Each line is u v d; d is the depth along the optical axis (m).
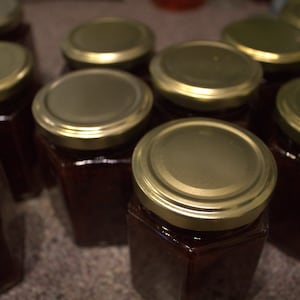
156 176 0.19
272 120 0.25
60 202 0.26
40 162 0.26
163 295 0.23
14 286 0.24
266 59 0.26
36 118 0.22
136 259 0.23
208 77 0.23
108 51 0.27
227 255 0.20
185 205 0.18
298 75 0.27
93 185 0.23
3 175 0.25
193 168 0.19
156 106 0.25
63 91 0.24
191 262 0.19
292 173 0.22
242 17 0.42
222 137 0.21
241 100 0.23
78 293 0.24
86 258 0.26
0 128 0.25
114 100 0.23
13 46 0.27
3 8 0.31
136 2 0.45
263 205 0.18
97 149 0.22
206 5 0.44
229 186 0.18
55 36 0.40
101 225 0.25
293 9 0.31
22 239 0.26
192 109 0.23
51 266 0.25
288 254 0.25
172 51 0.26
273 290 0.24
